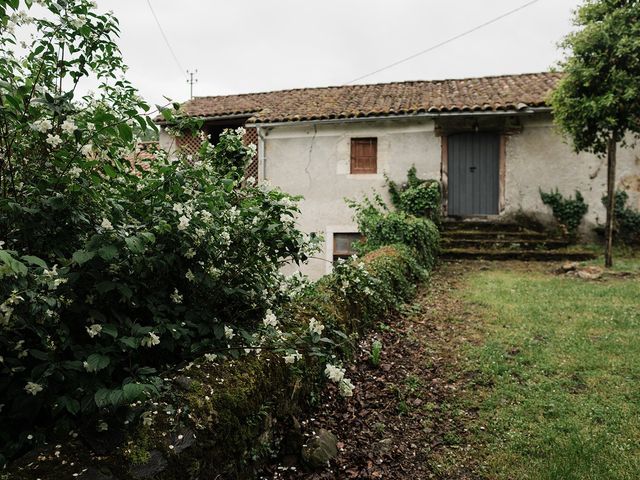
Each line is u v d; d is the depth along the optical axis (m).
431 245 8.83
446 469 2.88
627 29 7.00
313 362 3.41
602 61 7.14
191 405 2.21
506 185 10.48
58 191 2.19
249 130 12.32
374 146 11.10
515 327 5.18
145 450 1.93
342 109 11.23
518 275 7.89
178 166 2.76
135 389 1.80
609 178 7.93
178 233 2.42
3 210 2.07
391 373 4.11
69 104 2.10
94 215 2.27
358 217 9.27
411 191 10.36
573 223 10.04
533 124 10.32
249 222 2.97
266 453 2.73
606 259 8.05
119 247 2.06
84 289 2.18
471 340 4.87
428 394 3.78
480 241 9.76
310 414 3.29
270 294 3.26
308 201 11.31
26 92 2.04
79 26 2.22
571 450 2.96
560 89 7.73
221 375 2.51
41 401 1.85
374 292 5.30
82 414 2.00
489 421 3.37
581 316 5.42
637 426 3.19
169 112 2.30
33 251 2.16
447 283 7.45
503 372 4.09
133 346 1.97
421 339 4.93
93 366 1.86
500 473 2.81
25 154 2.25
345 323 4.23
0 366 1.90
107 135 2.35
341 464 2.86
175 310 2.50
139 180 2.58
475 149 10.80
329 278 4.95
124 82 2.69
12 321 1.77
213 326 2.61
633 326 5.00
